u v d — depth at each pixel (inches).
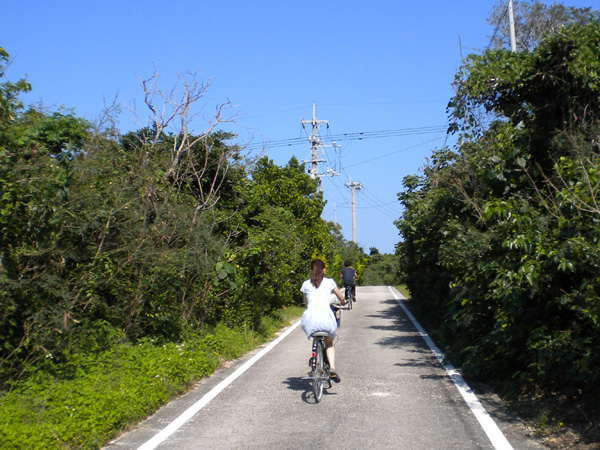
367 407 269.6
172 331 392.8
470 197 401.4
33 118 330.3
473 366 323.6
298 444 214.4
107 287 334.3
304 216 959.0
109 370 286.8
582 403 244.5
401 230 669.3
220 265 449.4
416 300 796.0
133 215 347.3
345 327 624.4
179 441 221.0
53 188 261.7
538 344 258.8
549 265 265.0
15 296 250.8
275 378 342.3
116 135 399.2
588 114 349.1
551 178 335.9
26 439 189.8
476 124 393.7
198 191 531.2
